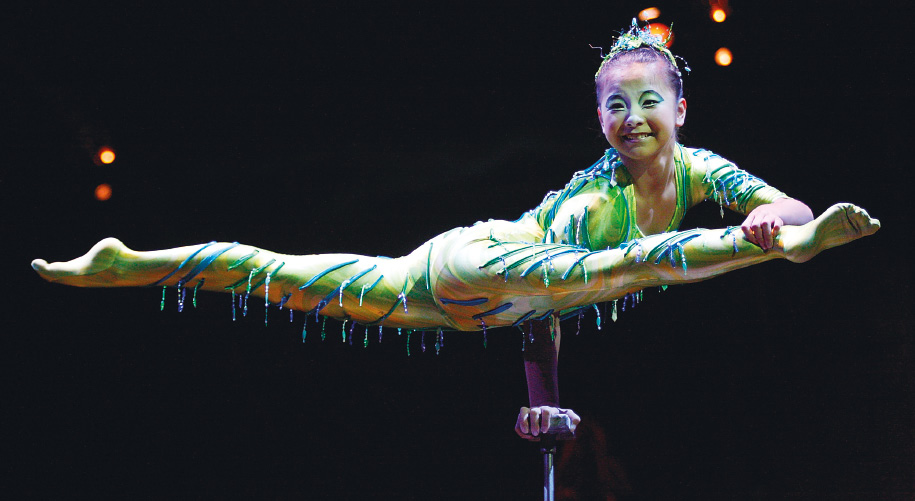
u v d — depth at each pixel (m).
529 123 5.14
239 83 5.11
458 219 5.21
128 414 5.22
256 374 5.38
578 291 2.59
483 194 5.21
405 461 5.30
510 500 5.21
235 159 5.21
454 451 5.32
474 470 5.28
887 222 5.06
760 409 5.19
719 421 5.20
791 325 5.25
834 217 2.10
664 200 3.00
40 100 5.01
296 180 5.24
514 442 5.31
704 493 5.11
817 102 4.96
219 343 5.39
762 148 5.02
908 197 5.00
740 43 4.93
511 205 5.18
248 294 2.97
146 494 5.15
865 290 5.17
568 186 3.03
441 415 5.38
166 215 5.17
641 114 2.79
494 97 5.14
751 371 5.25
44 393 5.16
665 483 5.15
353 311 2.99
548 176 5.16
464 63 5.09
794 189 5.03
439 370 5.46
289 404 5.36
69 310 5.25
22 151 5.06
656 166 2.92
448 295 2.80
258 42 5.05
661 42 2.94
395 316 3.00
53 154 5.09
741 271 5.34
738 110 5.00
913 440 4.99
